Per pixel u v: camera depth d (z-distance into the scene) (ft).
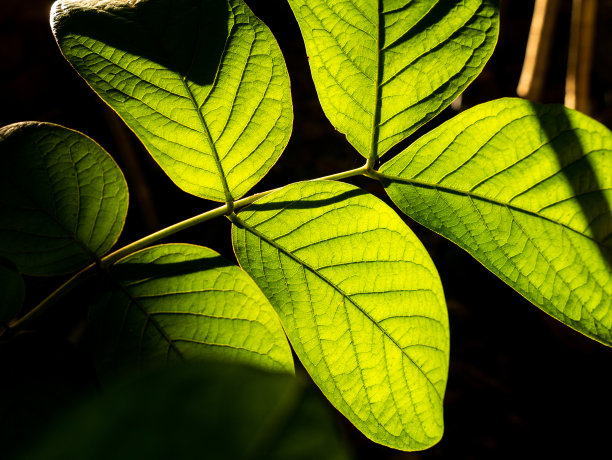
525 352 2.93
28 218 1.12
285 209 1.17
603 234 1.18
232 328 1.15
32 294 2.12
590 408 2.69
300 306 1.17
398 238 1.17
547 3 2.19
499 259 1.18
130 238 2.93
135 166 2.77
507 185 1.18
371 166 1.19
